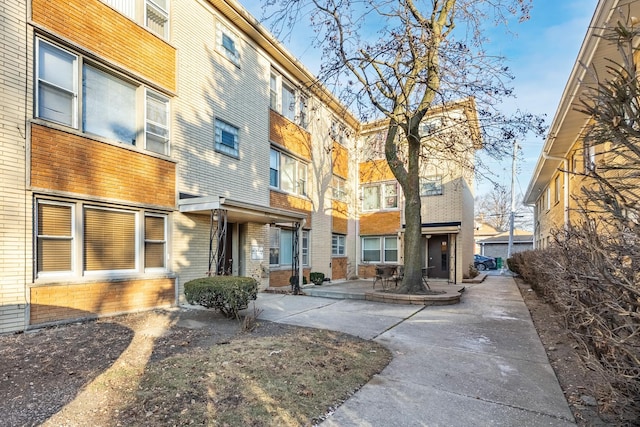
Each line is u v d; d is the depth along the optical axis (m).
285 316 7.62
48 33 6.39
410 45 8.34
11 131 5.84
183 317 7.28
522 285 14.59
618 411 2.72
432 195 16.94
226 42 10.94
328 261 16.48
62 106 6.65
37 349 4.91
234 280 7.06
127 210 7.76
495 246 38.66
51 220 6.43
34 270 6.09
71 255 6.71
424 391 3.68
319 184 16.06
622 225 2.84
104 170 7.22
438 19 9.50
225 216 8.65
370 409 3.27
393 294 9.80
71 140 6.68
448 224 16.39
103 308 7.12
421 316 7.72
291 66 13.76
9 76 5.84
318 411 3.21
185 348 5.08
